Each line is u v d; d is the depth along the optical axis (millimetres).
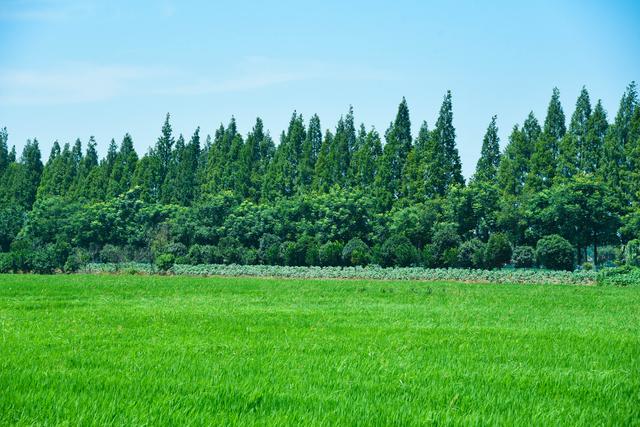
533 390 10508
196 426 8047
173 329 17516
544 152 78375
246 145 103375
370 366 12180
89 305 25750
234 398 9445
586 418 8859
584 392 10445
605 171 73438
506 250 58219
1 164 129375
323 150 93750
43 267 58062
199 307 25125
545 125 81812
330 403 9336
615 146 73438
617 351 14750
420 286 40781
